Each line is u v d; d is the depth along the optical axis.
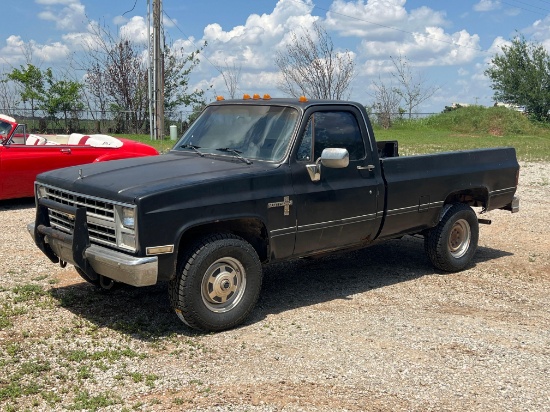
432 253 7.64
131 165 6.08
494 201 8.17
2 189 10.78
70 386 4.52
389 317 6.18
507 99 53.72
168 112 34.91
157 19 26.95
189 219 5.34
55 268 7.46
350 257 8.52
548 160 22.27
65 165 11.23
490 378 4.85
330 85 39.69
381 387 4.64
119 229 5.27
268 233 5.90
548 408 4.39
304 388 4.59
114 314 6.00
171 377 4.71
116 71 36.50
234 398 4.41
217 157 6.31
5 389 4.41
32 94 33.16
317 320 6.05
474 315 6.34
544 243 9.54
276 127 6.28
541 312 6.50
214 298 5.60
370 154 6.73
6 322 5.62
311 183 6.20
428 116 47.81
